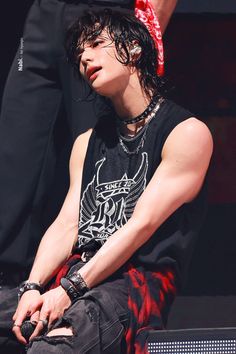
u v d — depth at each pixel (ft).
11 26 32.22
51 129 24.49
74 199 20.06
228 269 30.89
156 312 18.90
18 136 24.38
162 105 19.58
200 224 19.79
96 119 23.81
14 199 24.41
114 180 19.47
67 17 23.67
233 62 37.42
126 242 18.63
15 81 24.38
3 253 24.47
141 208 18.81
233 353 19.15
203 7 38.17
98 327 17.83
